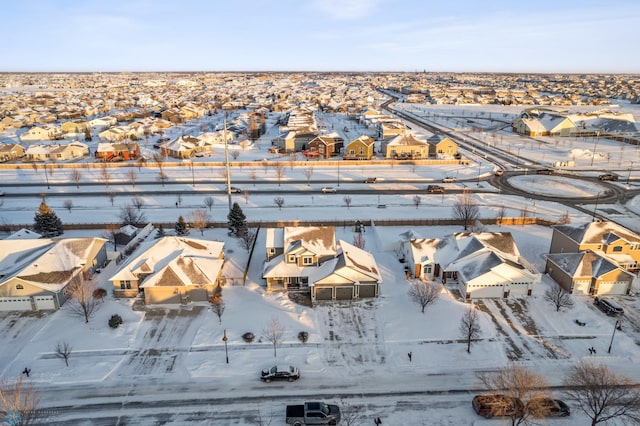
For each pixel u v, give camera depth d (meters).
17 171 106.56
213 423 31.69
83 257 51.88
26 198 85.56
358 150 118.56
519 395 30.91
